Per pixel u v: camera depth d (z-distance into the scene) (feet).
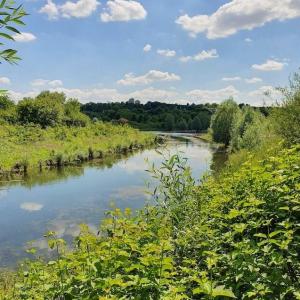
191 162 101.71
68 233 44.98
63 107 240.94
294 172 16.75
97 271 13.64
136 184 76.89
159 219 19.24
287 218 14.88
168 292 12.10
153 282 12.46
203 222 19.89
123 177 86.48
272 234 12.73
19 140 136.05
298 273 13.12
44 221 50.78
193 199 22.39
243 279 12.51
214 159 110.93
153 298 12.31
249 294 11.41
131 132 220.43
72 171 97.96
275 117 54.95
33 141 139.54
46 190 72.49
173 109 464.24
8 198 65.72
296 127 51.39
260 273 13.03
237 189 21.42
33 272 18.31
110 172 95.09
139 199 62.49
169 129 370.12
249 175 21.11
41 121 197.06
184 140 214.48
